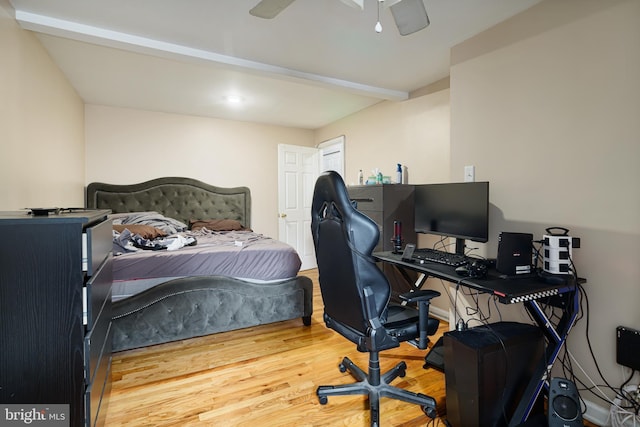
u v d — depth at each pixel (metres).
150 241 2.65
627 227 1.53
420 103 3.29
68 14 1.95
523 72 1.96
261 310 2.63
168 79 3.12
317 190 1.64
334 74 2.93
